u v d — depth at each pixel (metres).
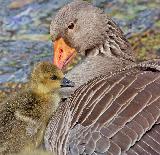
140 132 12.16
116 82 13.15
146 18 21.44
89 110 12.80
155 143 12.02
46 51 19.83
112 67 15.09
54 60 15.73
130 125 12.29
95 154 12.30
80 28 15.55
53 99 13.98
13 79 18.38
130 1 22.53
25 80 18.30
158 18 21.38
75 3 15.73
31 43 20.36
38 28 21.36
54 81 13.97
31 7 22.64
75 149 12.53
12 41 20.56
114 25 15.55
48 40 20.53
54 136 13.20
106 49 15.47
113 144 12.21
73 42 15.63
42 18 21.92
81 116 12.80
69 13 15.62
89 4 15.69
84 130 12.59
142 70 13.52
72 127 12.81
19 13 22.36
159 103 12.46
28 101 13.78
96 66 15.12
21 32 21.19
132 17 21.53
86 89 13.34
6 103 13.96
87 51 15.70
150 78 13.05
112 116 12.52
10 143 13.66
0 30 21.36
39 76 13.84
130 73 13.40
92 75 14.95
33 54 19.69
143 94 12.69
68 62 15.71
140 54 19.42
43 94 13.87
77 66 15.26
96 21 15.48
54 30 15.75
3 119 13.73
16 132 13.66
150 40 20.12
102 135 12.38
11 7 22.77
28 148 13.77
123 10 22.03
